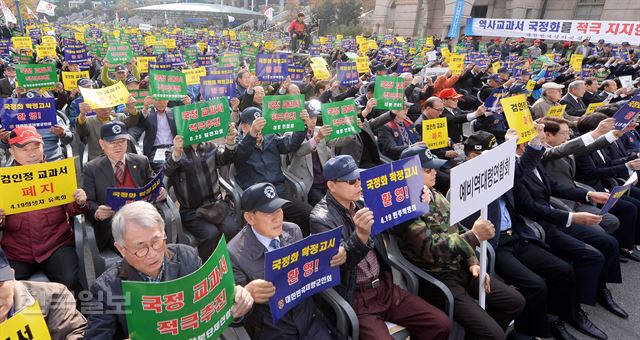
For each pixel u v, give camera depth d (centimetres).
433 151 593
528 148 384
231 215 424
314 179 508
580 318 374
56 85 709
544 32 2152
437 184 525
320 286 235
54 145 566
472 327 292
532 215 394
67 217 339
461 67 1144
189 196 410
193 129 407
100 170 363
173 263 227
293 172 504
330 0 4712
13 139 324
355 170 288
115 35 2172
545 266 364
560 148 452
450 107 717
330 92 812
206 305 182
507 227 381
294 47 1856
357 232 256
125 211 206
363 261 291
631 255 498
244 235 259
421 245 300
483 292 296
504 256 364
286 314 248
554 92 723
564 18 2702
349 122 512
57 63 1264
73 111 653
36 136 329
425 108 608
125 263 214
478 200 273
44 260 323
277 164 475
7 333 163
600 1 2541
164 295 170
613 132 424
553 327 368
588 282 385
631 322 388
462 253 307
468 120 697
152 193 331
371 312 284
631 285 446
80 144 631
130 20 9531
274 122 461
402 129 601
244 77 745
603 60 1536
